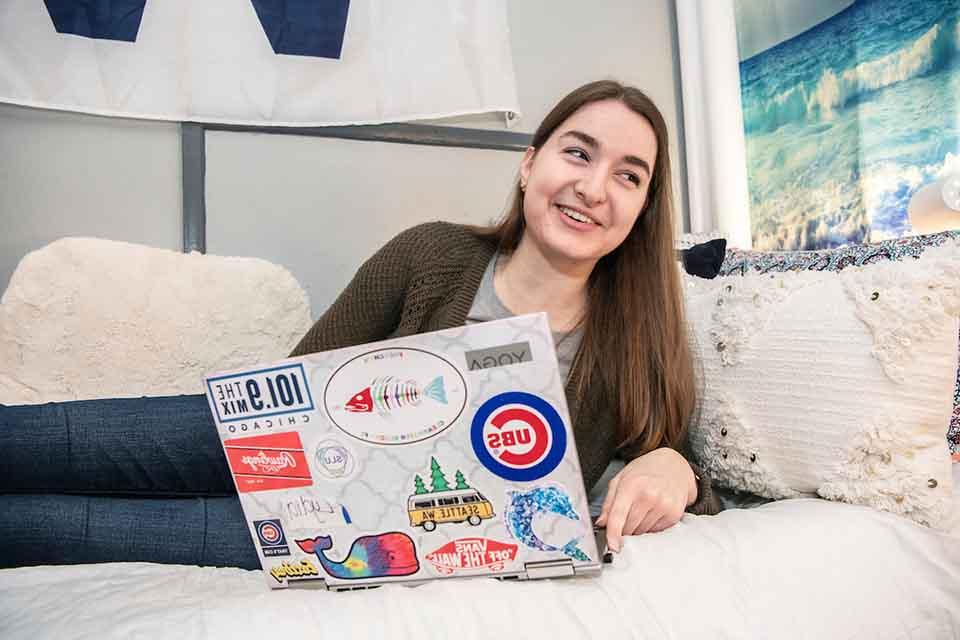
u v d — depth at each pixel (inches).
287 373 29.5
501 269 48.9
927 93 68.7
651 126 44.4
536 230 44.2
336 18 71.4
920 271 40.8
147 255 59.0
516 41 81.2
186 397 47.1
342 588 32.1
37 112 64.9
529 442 28.8
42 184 65.2
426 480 29.9
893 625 34.7
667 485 37.8
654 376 46.5
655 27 88.3
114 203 67.2
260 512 31.7
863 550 36.9
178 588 33.1
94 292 56.4
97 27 64.9
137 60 66.4
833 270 45.6
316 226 73.3
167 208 68.7
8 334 54.8
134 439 43.9
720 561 34.1
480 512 30.1
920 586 36.4
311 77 71.4
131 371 56.6
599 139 42.6
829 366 42.6
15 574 33.6
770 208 84.2
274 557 32.3
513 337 27.5
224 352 59.0
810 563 35.2
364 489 30.4
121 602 30.3
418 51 74.6
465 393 28.5
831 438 42.1
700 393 48.5
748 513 39.9
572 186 42.8
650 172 44.3
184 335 57.9
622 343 46.3
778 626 31.9
